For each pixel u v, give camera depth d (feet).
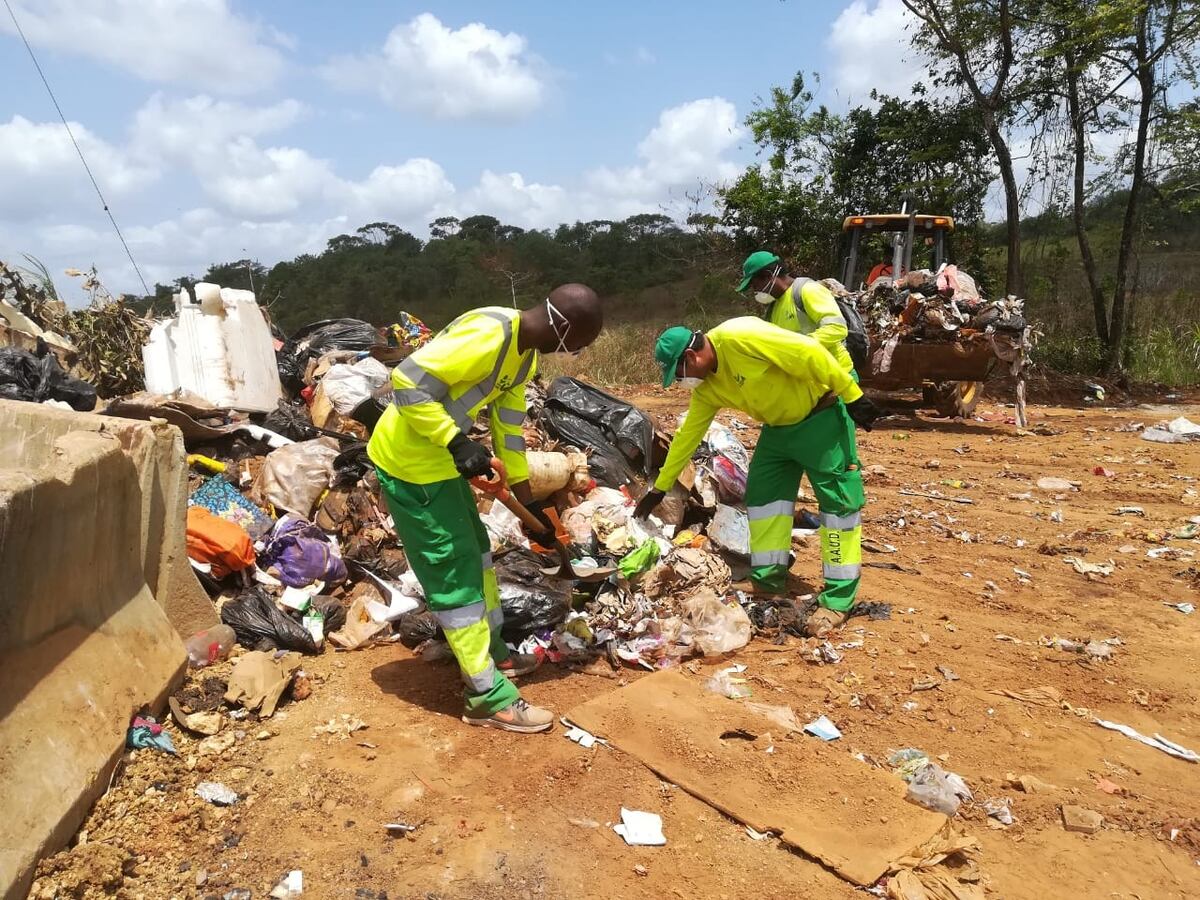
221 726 11.96
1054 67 54.24
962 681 14.46
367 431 20.98
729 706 12.89
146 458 12.75
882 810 10.63
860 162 70.18
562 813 10.60
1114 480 30.04
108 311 22.18
